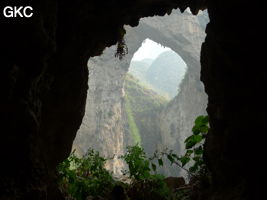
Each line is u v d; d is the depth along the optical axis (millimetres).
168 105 55156
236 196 4984
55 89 6074
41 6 4082
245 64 5270
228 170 5535
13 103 3828
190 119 49094
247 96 5195
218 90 5977
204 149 6746
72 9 6047
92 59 45906
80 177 7332
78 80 6734
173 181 9492
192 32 46125
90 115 44594
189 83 49500
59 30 5922
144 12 8578
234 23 5469
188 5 8695
